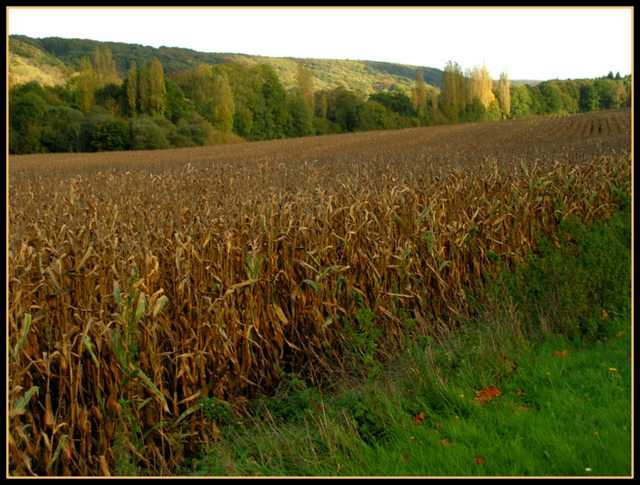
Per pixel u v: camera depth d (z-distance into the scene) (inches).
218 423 185.3
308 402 189.2
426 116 4365.2
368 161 753.0
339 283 228.4
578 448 148.1
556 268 253.3
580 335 222.7
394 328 236.2
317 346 222.4
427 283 271.4
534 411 170.2
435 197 305.9
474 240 289.6
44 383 172.7
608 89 5861.2
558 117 2623.0
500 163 480.7
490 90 5029.5
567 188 383.2
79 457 155.6
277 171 612.1
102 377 169.9
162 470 160.1
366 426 167.2
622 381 180.4
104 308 175.0
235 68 3742.6
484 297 266.5
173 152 1868.8
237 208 272.1
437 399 180.4
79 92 2974.9
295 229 244.7
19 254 177.5
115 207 296.0
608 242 264.8
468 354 208.5
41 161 1576.0
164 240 220.7
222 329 193.8
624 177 420.8
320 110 4121.6
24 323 149.3
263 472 150.7
